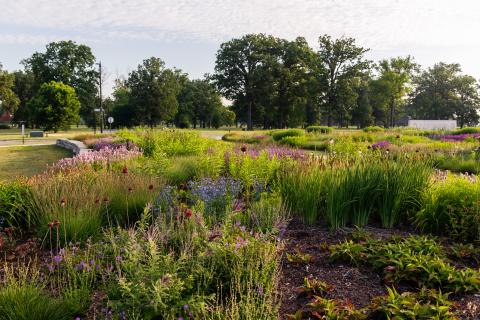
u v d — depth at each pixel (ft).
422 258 13.06
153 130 58.39
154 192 21.08
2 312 10.19
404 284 12.37
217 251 12.29
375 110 341.82
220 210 19.11
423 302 10.84
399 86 252.83
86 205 17.90
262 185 23.44
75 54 224.33
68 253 13.70
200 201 18.44
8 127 273.33
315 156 24.98
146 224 16.24
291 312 10.77
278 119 264.11
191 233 14.47
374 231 17.76
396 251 13.82
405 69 254.06
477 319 10.09
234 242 13.03
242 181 25.41
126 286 9.96
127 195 20.42
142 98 249.96
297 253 14.83
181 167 32.14
